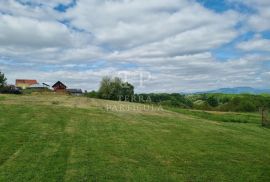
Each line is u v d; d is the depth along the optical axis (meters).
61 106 41.97
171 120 36.31
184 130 28.27
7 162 14.12
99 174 13.38
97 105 50.00
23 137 19.58
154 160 16.36
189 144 21.45
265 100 88.31
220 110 80.12
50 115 31.58
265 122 42.28
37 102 45.62
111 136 22.36
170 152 18.42
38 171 13.16
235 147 21.62
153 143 20.81
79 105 46.69
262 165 17.05
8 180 11.91
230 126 36.28
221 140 24.16
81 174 13.17
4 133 20.38
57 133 21.92
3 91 75.69
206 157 17.89
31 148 16.92
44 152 16.30
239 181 13.91
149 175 13.70
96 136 21.95
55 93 87.38
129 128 27.00
